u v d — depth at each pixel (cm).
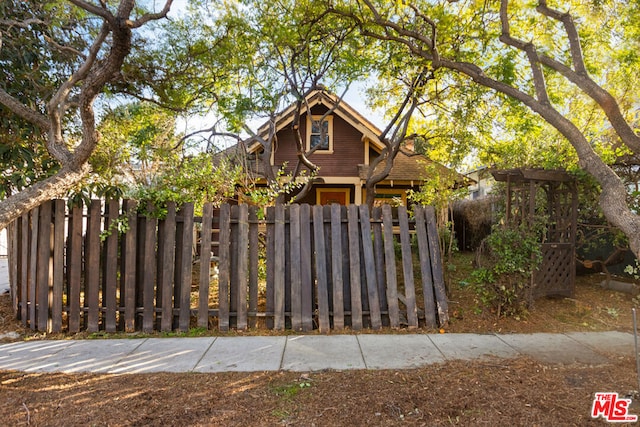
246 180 844
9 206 428
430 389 343
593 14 649
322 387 350
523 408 310
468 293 678
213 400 327
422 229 555
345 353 439
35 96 617
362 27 704
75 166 479
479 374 375
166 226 526
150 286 520
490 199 1116
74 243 518
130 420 296
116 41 430
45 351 447
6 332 510
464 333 511
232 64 754
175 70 730
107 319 518
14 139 576
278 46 793
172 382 364
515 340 482
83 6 413
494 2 724
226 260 531
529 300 595
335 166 1369
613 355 430
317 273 534
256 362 412
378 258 549
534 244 576
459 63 627
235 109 712
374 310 532
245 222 537
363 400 324
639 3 596
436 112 922
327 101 1257
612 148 720
